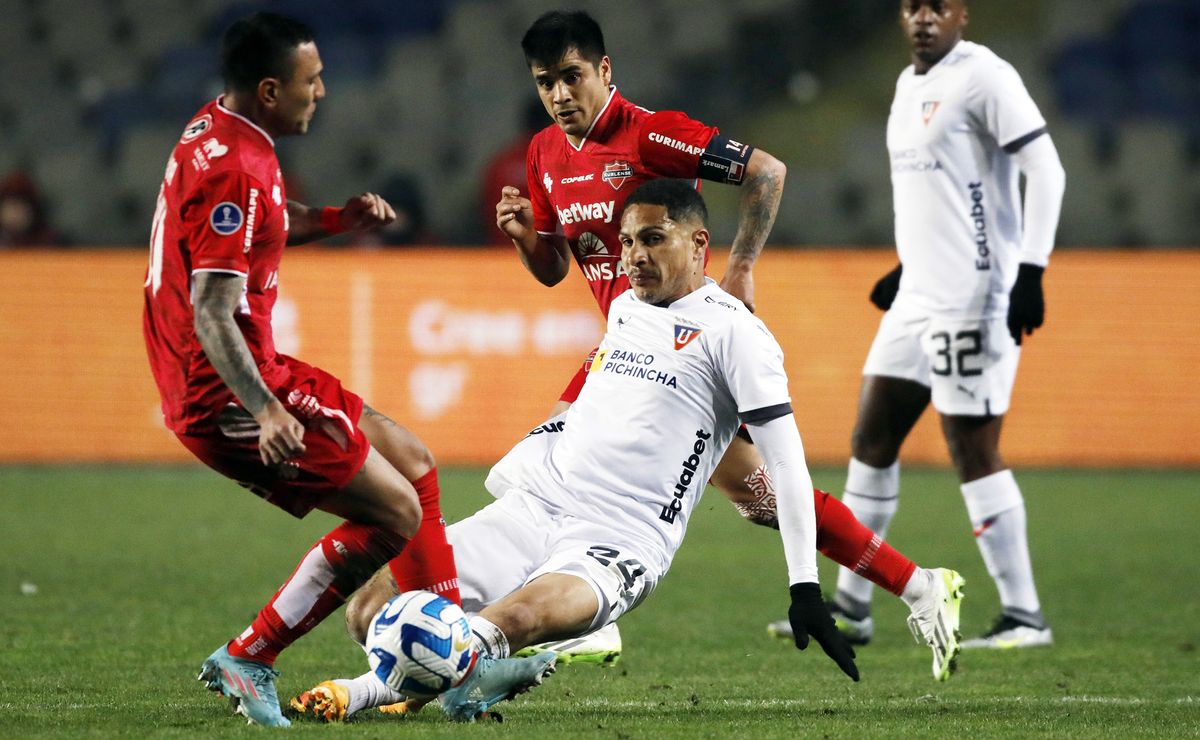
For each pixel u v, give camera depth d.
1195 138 59.44
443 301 46.72
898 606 26.88
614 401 16.27
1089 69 62.47
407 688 14.17
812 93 64.38
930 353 22.97
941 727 15.14
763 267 47.06
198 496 39.97
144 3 65.88
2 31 65.75
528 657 14.74
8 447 47.09
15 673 18.34
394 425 15.95
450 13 64.31
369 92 61.91
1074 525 35.56
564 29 17.78
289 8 65.44
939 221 22.81
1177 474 45.28
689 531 36.00
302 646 21.22
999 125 22.31
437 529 16.06
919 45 22.77
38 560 29.20
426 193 60.12
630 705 16.83
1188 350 46.25
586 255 18.83
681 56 64.75
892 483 23.64
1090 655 21.45
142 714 15.30
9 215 51.19
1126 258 46.44
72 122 62.91
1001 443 46.69
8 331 47.19
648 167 18.06
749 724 15.16
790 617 15.24
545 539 16.33
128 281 47.19
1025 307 22.45
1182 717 16.03
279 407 14.19
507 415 46.53
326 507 15.24
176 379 14.90
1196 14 64.12
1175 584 28.03
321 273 46.81
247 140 14.59
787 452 15.64
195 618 23.17
